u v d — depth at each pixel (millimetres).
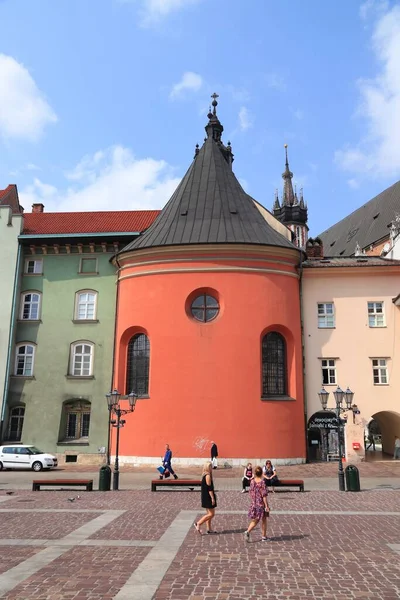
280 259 31469
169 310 30172
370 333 32562
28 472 29094
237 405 28594
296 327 31516
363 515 15742
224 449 28125
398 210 72312
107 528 13914
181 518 15344
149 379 29859
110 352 33375
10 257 34969
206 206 32969
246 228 31844
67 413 33312
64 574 9773
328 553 11180
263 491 12477
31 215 40594
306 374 31922
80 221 39031
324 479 24906
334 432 31609
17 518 15422
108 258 34969
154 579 9438
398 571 9875
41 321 34469
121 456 30016
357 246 74188
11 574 9781
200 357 29266
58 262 35375
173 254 30797
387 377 32094
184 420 28562
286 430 29312
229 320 29672
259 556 10961
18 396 33375
